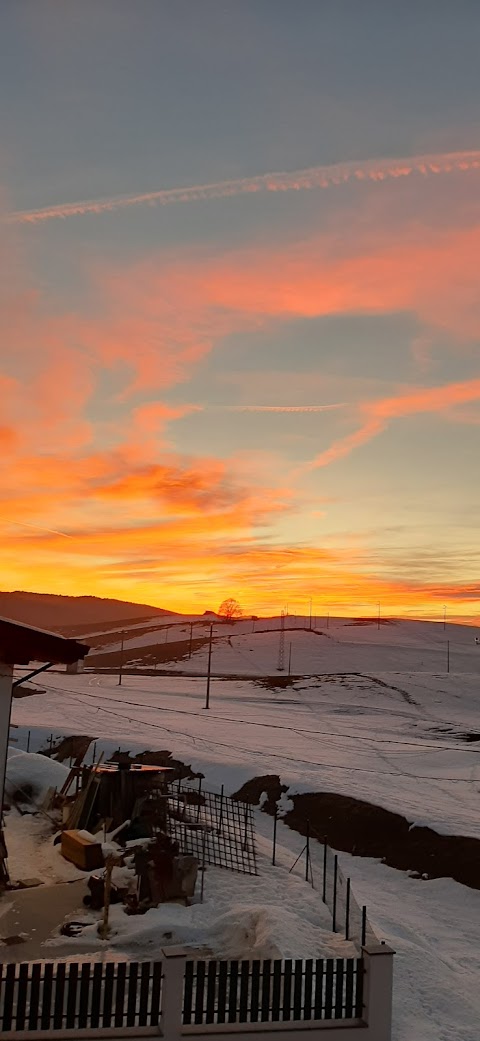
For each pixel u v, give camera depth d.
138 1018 11.12
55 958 13.34
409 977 15.62
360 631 183.25
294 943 14.31
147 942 14.37
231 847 23.91
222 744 52.94
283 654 148.75
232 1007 10.91
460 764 47.03
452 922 23.16
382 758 49.34
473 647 164.38
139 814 21.80
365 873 28.86
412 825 31.48
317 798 36.84
